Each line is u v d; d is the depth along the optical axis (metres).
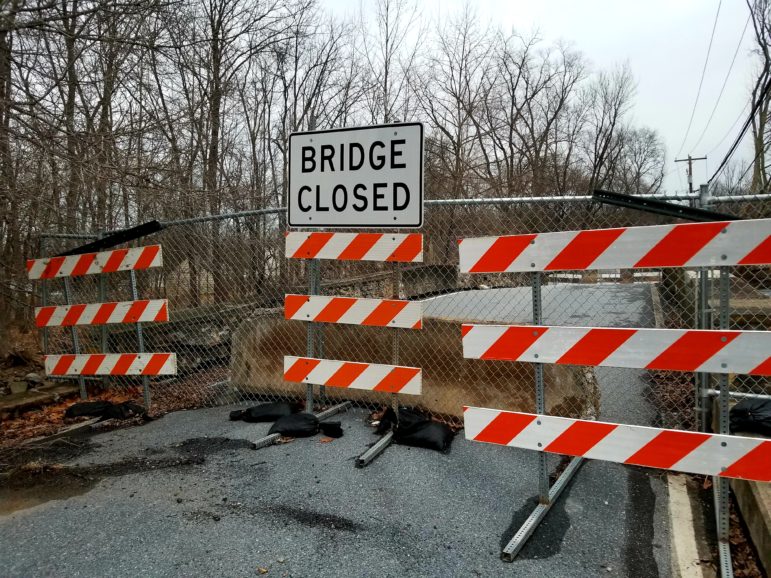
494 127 28.12
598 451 2.90
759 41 18.95
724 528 2.75
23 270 6.97
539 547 2.84
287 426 4.50
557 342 2.99
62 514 3.22
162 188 6.05
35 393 5.91
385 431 4.44
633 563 2.71
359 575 2.58
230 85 13.48
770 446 2.55
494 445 4.22
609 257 2.89
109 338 6.97
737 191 28.89
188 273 7.68
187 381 6.68
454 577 2.57
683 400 5.06
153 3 5.80
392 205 4.38
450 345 4.83
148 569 2.63
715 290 4.59
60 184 5.64
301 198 4.70
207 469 3.89
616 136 41.56
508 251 3.13
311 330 4.78
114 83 7.89
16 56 6.17
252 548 2.81
